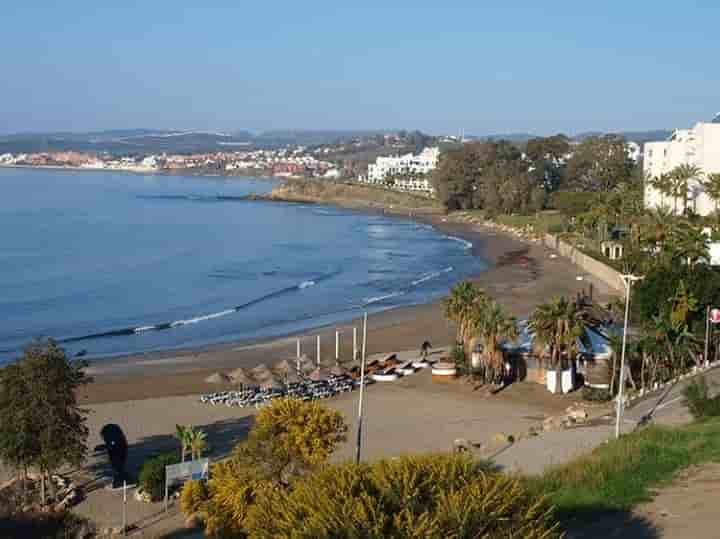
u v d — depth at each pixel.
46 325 100.94
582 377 67.62
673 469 30.39
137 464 50.97
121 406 64.38
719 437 35.06
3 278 134.38
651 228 112.00
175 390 69.75
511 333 68.38
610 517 25.75
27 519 34.03
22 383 45.16
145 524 40.88
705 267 79.12
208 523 35.06
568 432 48.66
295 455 35.78
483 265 147.62
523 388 67.44
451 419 59.22
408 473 19.38
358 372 72.75
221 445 54.25
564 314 65.50
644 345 63.44
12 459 44.22
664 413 51.59
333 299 117.25
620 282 112.50
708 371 63.31
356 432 55.91
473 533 17.95
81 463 49.12
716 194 126.38
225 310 109.69
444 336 90.31
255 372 69.88
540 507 19.88
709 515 25.19
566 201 182.50
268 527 19.66
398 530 17.81
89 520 40.47
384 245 181.75
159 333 96.56
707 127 142.50
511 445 46.56
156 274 141.12
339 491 19.05
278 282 133.00
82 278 135.88
